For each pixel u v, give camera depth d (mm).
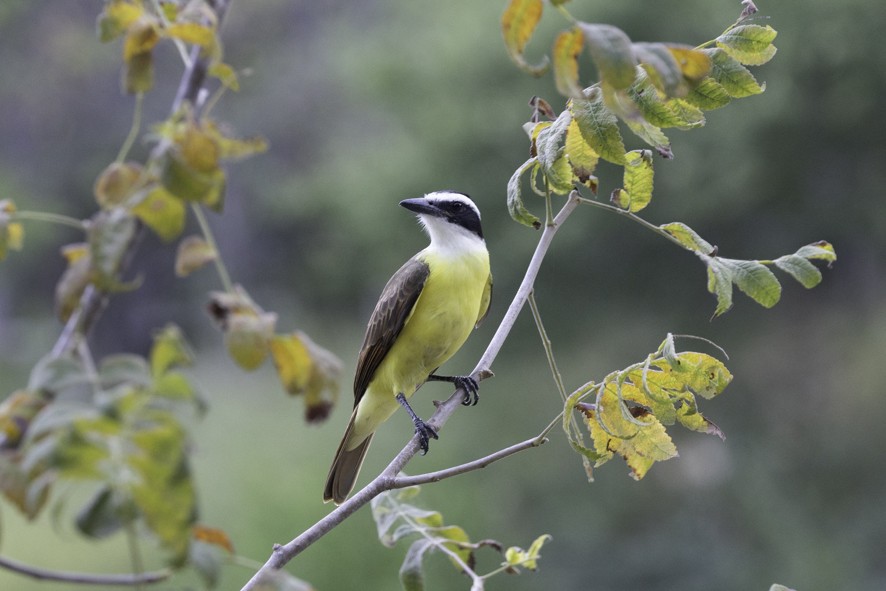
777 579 18312
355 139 34656
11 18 34312
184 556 2451
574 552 19125
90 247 3158
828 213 19578
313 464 14219
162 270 36438
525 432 20188
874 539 18781
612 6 18141
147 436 2377
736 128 18500
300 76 36719
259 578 3057
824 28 17984
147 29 3477
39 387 2586
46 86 36031
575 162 4059
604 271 19922
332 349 27484
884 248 20625
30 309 35938
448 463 16062
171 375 2482
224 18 4004
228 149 3348
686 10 18078
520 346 20750
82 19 35656
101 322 36281
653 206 19250
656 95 3666
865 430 20281
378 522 4730
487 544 4605
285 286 35594
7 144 36344
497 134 19719
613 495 19969
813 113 18547
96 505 2432
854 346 21500
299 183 28688
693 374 3971
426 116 20562
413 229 21922
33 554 15508
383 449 16250
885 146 18938
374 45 22203
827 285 21812
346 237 23625
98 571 15359
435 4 22141
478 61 20125
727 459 20391
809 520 19391
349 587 12375
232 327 3465
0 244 3395
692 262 19719
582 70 13469
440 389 20344
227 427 18812
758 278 3930
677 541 19125
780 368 21594
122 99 36375
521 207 4391
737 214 19469
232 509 13672
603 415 4105
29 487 2676
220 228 36219
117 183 3289
